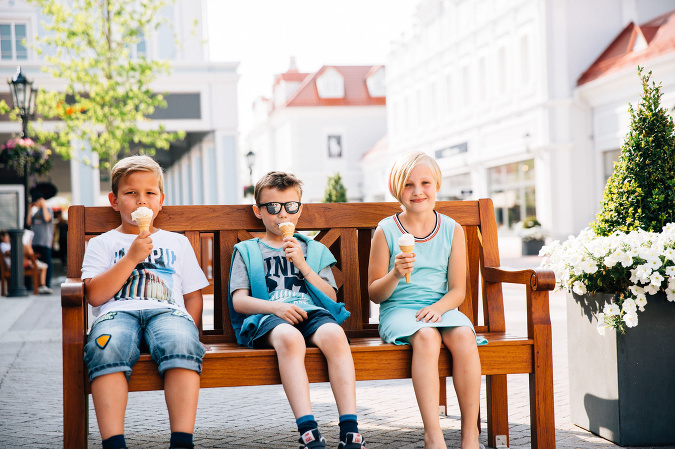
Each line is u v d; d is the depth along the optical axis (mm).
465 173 27656
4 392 5008
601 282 3586
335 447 3535
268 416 4301
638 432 3484
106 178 22281
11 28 21688
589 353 3762
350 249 3809
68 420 2891
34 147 14312
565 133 20859
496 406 3578
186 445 2787
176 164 28250
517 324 7770
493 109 24484
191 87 22344
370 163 42719
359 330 3705
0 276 14352
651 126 3824
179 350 2861
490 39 24422
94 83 15672
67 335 2910
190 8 22375
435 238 3533
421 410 3037
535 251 20703
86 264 3301
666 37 17703
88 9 15531
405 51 33219
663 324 3523
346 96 47156
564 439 3627
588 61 21016
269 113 54000
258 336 3131
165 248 3432
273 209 3496
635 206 3807
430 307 3289
